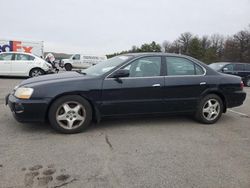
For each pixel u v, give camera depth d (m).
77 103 4.67
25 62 14.27
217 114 5.76
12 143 4.16
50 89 4.50
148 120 5.76
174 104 5.32
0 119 5.41
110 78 4.86
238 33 63.22
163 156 3.87
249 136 4.97
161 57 5.32
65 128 4.64
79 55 28.06
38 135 4.55
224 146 4.39
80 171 3.33
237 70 15.80
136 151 4.02
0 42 22.11
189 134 4.94
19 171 3.27
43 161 3.56
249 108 7.75
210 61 67.44
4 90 9.66
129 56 5.27
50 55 23.81
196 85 5.44
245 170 3.53
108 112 4.89
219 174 3.39
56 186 2.97
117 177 3.22
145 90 5.04
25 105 4.40
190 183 3.15
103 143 4.30
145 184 3.09
